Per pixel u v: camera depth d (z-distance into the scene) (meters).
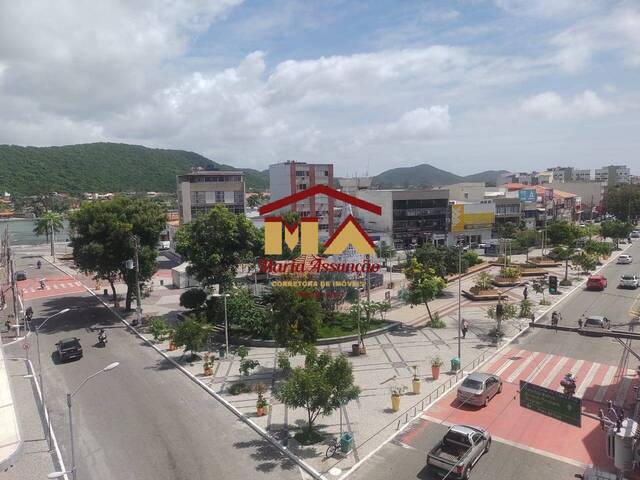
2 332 44.28
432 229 90.81
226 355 36.28
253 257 46.03
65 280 70.88
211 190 85.62
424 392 28.39
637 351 34.78
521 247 80.69
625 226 89.44
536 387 19.50
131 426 25.22
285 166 93.56
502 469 20.05
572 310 46.97
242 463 21.41
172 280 65.50
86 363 35.50
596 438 22.47
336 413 25.98
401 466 20.66
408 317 46.22
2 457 20.20
